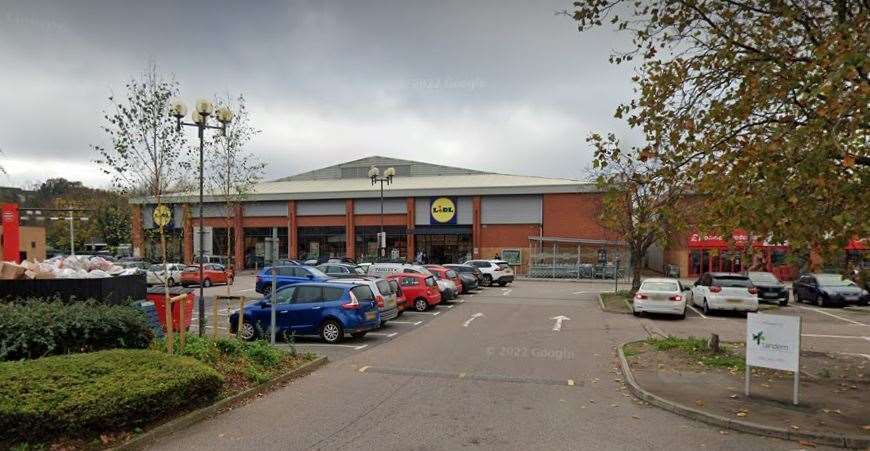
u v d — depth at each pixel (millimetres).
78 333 8031
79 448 5965
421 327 16922
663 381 9266
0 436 5742
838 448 6449
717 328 16859
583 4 9414
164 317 13570
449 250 49000
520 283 37469
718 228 8383
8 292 10773
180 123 14109
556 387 9281
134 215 20688
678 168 9070
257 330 14391
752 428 6938
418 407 7965
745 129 8656
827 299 22875
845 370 10172
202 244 15273
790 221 7020
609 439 6637
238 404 8055
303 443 6418
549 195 46281
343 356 12078
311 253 51219
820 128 6797
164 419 6961
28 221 49875
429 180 55656
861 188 6871
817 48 7086
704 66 9133
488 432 6848
